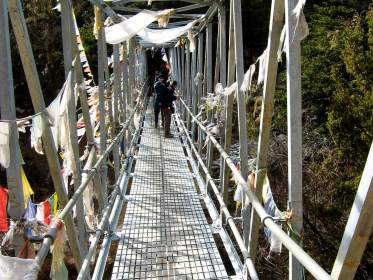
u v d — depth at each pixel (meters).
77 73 2.91
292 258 1.76
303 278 1.81
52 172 2.07
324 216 6.93
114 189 4.15
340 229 6.69
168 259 3.23
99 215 3.38
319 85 7.48
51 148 2.01
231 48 3.36
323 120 7.85
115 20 5.29
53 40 10.63
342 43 7.19
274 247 1.91
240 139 2.90
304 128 7.96
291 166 1.76
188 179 5.51
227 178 3.80
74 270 4.89
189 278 2.97
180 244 3.49
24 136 9.84
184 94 11.25
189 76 8.99
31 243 1.70
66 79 2.42
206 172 4.46
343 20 7.80
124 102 6.32
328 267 6.54
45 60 10.74
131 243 3.50
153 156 6.75
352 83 6.93
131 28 4.44
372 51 6.34
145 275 3.00
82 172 2.81
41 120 1.88
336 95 6.65
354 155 6.49
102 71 3.92
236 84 2.94
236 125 8.42
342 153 6.59
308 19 9.46
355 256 1.14
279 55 1.92
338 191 6.65
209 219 4.91
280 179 7.48
